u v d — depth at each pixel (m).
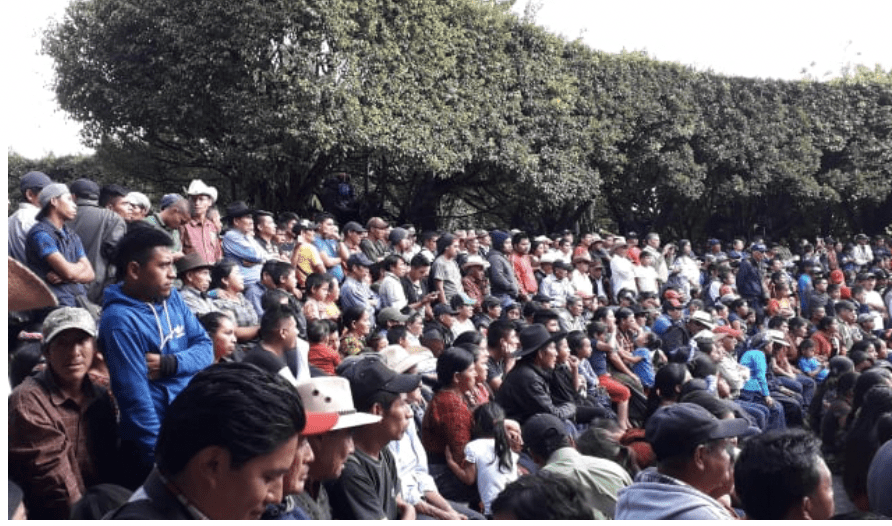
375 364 4.50
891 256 23.03
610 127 20.02
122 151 17.58
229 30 14.73
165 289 4.37
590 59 19.88
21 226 6.57
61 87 15.62
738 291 17.48
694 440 3.84
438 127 16.41
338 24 14.77
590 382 9.91
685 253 17.62
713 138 22.16
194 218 8.73
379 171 18.91
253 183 17.03
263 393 2.16
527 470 6.56
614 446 5.87
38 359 4.80
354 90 15.09
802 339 13.82
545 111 18.53
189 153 17.28
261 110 14.72
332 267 11.19
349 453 3.88
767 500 3.40
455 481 6.33
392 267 10.84
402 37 15.89
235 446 2.10
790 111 23.27
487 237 15.12
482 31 17.38
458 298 10.62
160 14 15.05
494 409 6.18
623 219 23.12
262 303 7.64
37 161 19.78
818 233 25.77
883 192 24.25
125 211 7.79
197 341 4.61
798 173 23.23
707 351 11.38
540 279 14.82
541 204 18.95
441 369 6.50
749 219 24.91
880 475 4.36
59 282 6.12
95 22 15.38
